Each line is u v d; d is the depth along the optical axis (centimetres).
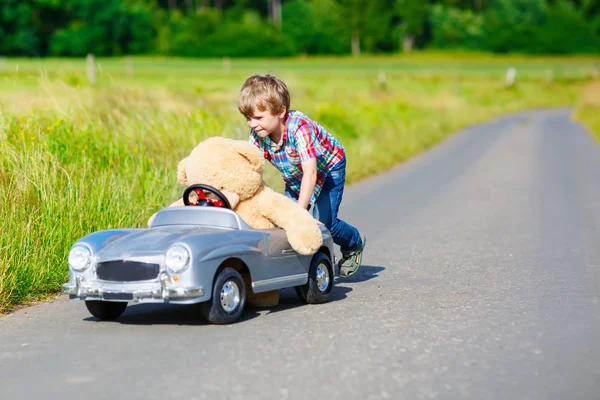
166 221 775
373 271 1003
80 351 652
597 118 4691
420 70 10075
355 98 4138
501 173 2194
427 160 2609
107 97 1648
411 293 866
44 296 875
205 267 692
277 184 1591
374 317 752
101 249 720
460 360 607
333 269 846
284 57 12300
